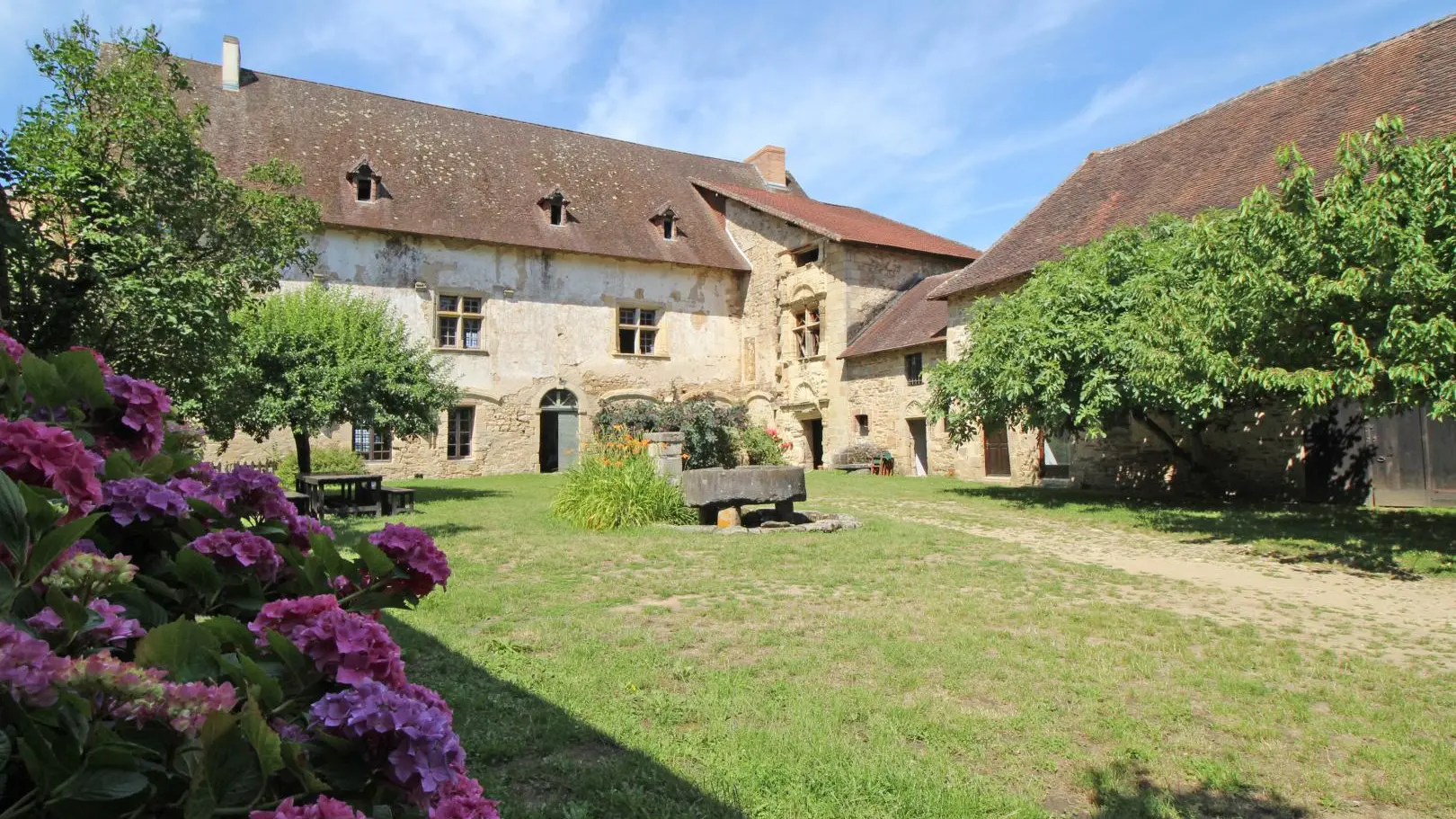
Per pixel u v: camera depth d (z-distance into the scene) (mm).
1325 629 5520
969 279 18672
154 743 1222
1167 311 10086
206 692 1217
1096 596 6430
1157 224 13602
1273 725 3734
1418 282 6664
